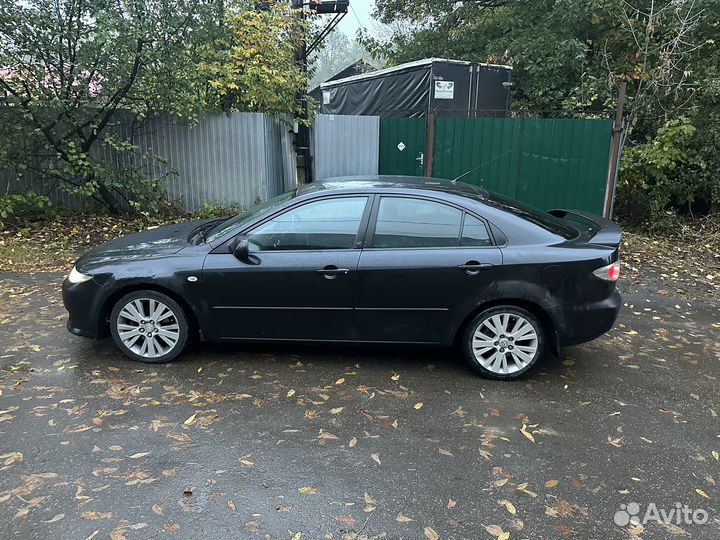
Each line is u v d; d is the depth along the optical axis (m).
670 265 7.63
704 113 9.40
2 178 9.20
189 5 8.05
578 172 8.99
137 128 9.45
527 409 3.76
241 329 4.30
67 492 2.82
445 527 2.61
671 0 10.38
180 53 8.19
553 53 11.90
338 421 3.56
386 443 3.31
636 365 4.52
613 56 11.59
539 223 4.22
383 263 4.07
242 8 9.80
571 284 4.01
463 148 9.41
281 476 2.98
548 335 4.21
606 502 2.82
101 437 3.32
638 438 3.42
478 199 4.23
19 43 7.54
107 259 4.39
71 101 8.14
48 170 8.55
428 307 4.11
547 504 2.79
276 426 3.48
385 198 4.19
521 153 9.19
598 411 3.74
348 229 4.17
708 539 2.57
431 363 4.48
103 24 7.24
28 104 7.88
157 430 3.41
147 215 9.31
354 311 4.16
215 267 4.17
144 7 7.67
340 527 2.60
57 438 3.30
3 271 6.84
